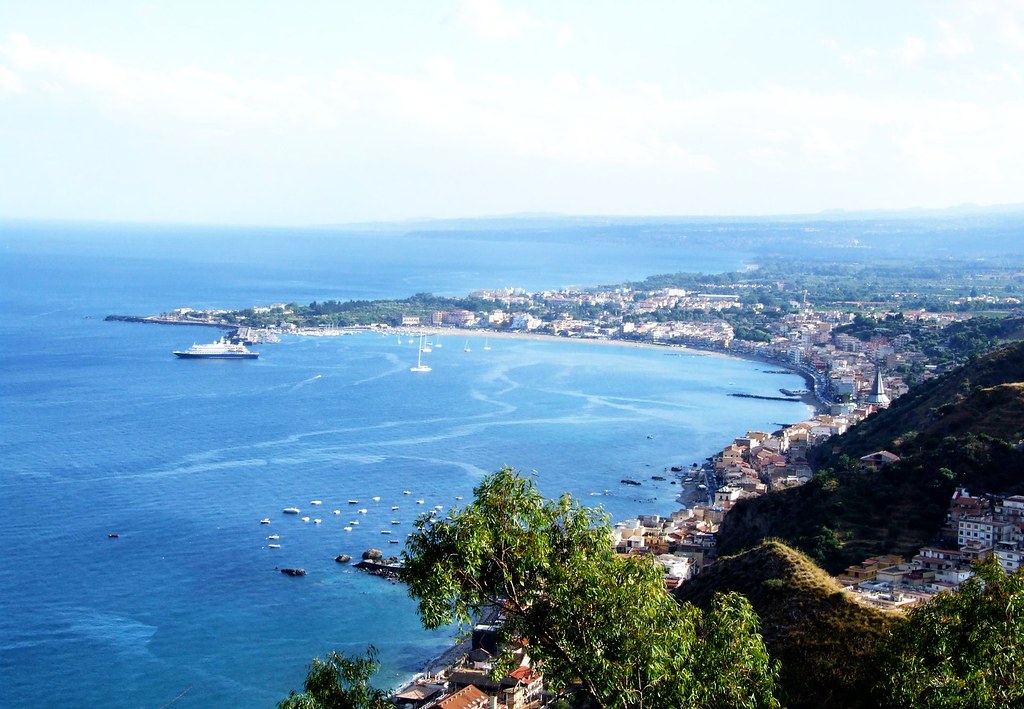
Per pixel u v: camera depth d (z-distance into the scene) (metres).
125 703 189.25
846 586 192.50
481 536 66.19
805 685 113.69
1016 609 72.62
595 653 66.19
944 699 70.50
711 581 145.25
